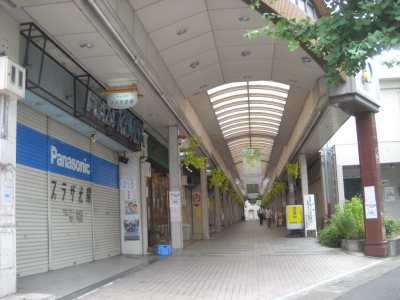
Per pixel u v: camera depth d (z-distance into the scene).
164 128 19.12
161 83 13.71
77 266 12.82
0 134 7.93
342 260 13.78
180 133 20.38
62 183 12.56
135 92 12.77
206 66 15.73
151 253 17.33
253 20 12.53
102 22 9.16
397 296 8.09
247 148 38.19
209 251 17.98
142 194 17.50
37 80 9.73
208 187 34.47
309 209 24.45
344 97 14.30
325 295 8.50
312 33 6.71
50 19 8.77
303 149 27.47
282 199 49.84
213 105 22.33
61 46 10.09
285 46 14.47
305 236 25.09
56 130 12.33
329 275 11.00
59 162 12.42
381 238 14.34
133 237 17.03
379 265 12.55
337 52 6.35
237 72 16.97
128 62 11.21
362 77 14.80
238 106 24.14
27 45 9.10
